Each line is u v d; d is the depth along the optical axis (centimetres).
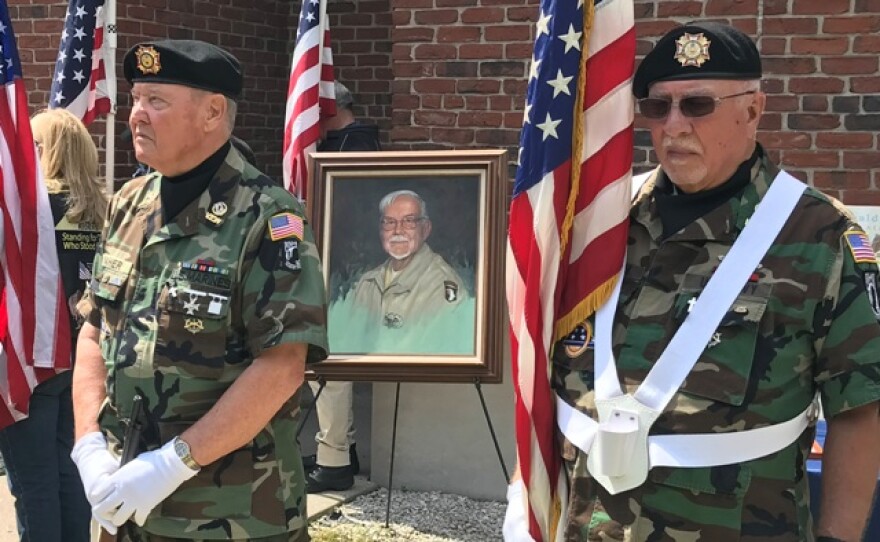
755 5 441
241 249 246
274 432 253
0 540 439
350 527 462
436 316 408
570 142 246
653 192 236
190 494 245
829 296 208
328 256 422
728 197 222
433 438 505
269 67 701
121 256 260
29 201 361
